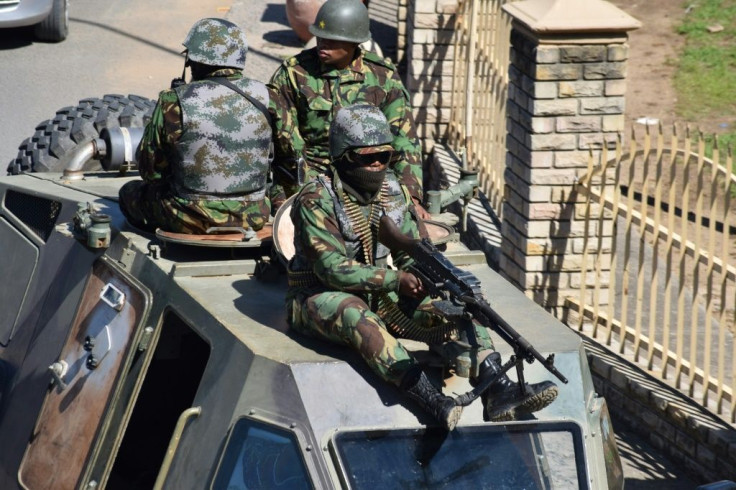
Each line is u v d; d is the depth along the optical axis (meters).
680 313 15.99
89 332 11.76
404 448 9.54
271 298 11.05
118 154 14.84
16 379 12.66
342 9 13.52
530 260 18.14
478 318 9.45
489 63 22.08
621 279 19.77
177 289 11.11
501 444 9.79
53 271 12.99
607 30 17.31
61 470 11.20
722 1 33.09
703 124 26.84
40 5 31.19
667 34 31.62
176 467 9.96
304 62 13.94
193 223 11.93
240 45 12.07
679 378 16.14
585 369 10.46
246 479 9.48
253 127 11.99
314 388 9.55
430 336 10.19
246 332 10.20
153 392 14.64
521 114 18.05
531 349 9.15
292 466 9.32
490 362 9.81
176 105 11.80
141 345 11.10
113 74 29.80
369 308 10.02
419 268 9.74
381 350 9.57
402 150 13.63
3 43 31.89
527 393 9.45
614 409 16.91
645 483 15.29
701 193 15.49
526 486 9.66
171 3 36.56
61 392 11.71
